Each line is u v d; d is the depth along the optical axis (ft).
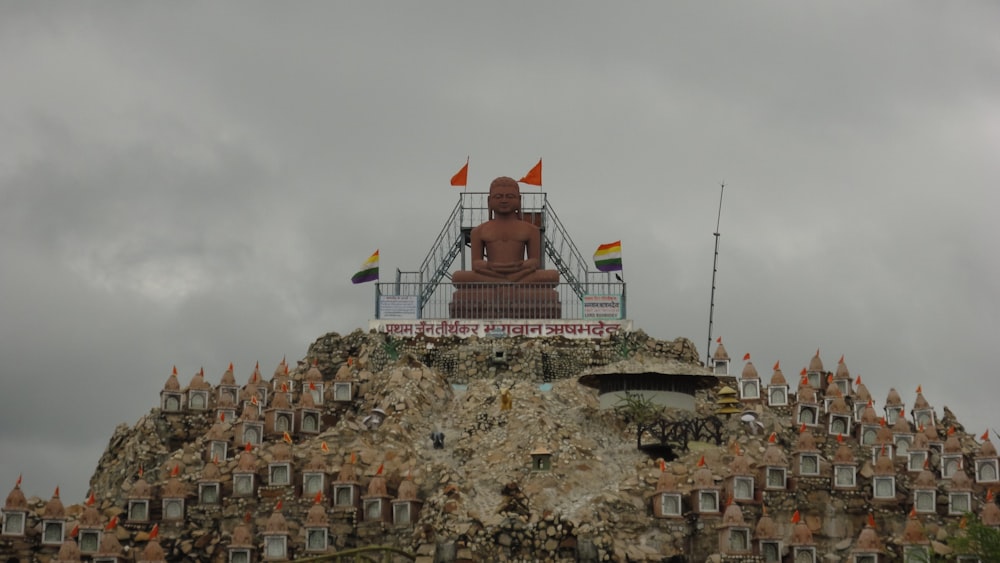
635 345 414.82
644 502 327.88
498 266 433.89
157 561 315.99
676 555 319.27
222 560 328.08
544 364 409.90
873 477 335.47
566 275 441.68
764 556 313.32
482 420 360.69
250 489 335.47
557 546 312.91
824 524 330.13
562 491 331.36
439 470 339.16
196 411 383.04
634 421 361.30
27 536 326.85
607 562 312.09
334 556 290.35
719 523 321.73
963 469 356.79
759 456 345.72
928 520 330.95
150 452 372.38
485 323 421.18
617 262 434.71
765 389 390.42
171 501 334.03
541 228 442.91
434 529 318.86
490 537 313.12
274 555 321.11
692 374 369.50
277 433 361.30
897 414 392.47
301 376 400.88
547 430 347.77
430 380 378.94
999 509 323.78
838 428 371.97
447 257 442.09
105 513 336.49
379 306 426.92
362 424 358.43
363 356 408.46
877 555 313.53
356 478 333.83
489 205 442.91
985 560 292.61
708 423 365.40
